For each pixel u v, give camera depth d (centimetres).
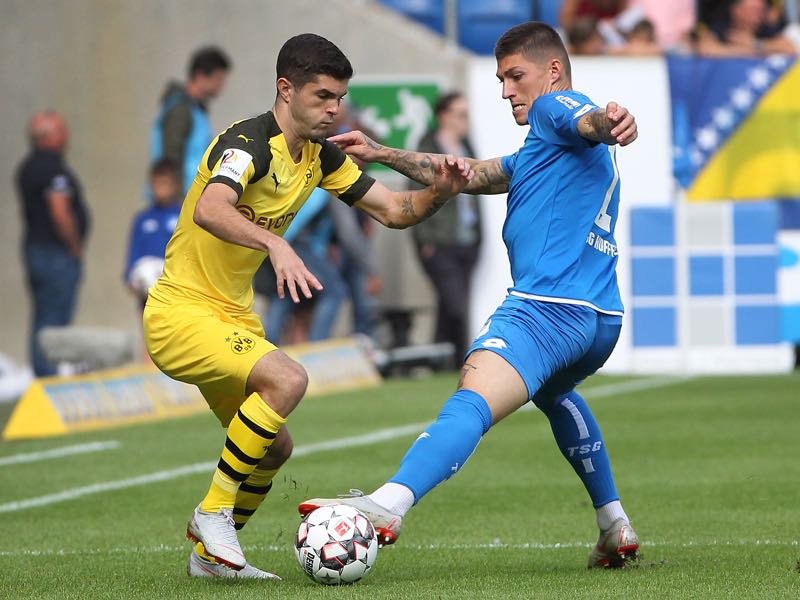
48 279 5347
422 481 1709
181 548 2177
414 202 1984
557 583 1772
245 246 1717
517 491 2784
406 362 5450
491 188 1986
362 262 5216
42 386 3972
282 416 1788
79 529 2405
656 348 5569
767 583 1752
